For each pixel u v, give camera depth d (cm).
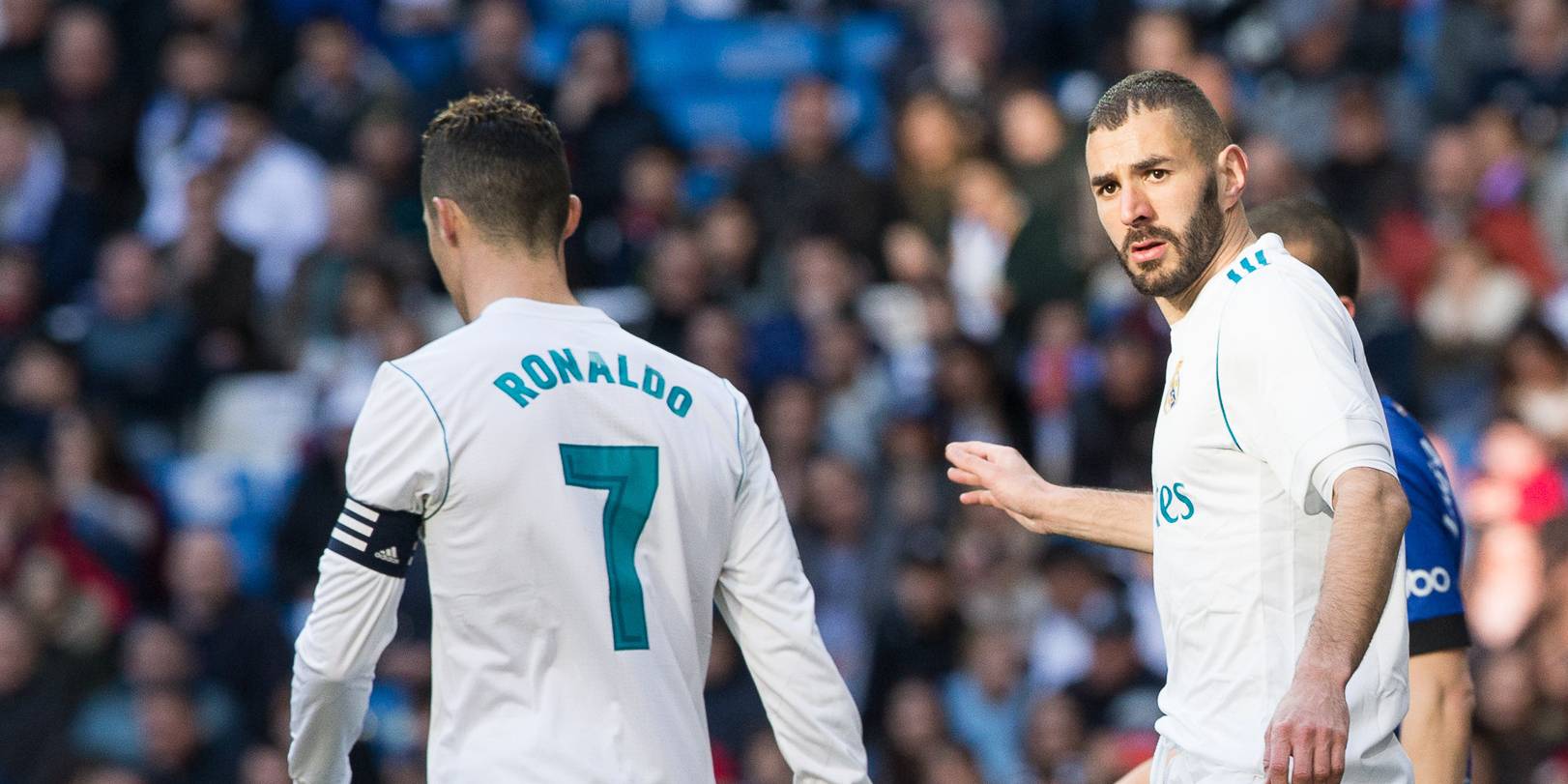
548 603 1127
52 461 3519
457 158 1197
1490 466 3167
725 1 5038
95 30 4334
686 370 1212
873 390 3509
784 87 4859
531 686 1123
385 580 1123
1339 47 4038
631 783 1116
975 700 2978
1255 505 1077
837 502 3222
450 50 4725
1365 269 3547
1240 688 1076
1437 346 3481
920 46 4300
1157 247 1113
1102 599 2964
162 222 4256
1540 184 3794
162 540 3525
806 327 3562
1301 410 1034
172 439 3900
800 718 1198
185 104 4369
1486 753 2734
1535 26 4072
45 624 3212
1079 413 3294
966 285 3800
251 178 4109
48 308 4144
